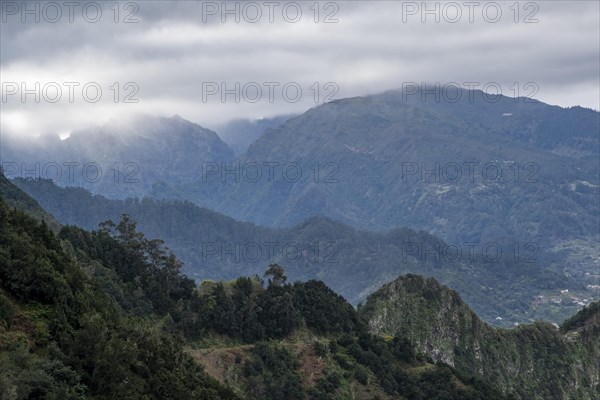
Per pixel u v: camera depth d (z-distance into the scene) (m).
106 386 153.50
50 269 170.12
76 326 164.88
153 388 167.62
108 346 157.12
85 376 152.25
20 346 149.25
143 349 175.00
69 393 142.75
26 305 162.38
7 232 173.88
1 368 139.25
